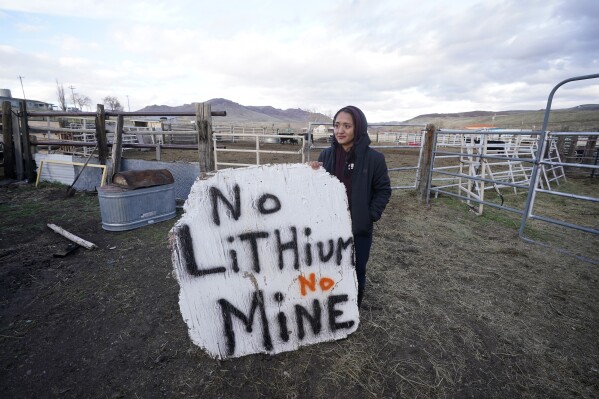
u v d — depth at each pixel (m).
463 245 3.81
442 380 1.80
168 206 4.60
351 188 2.03
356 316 2.08
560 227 4.61
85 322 2.26
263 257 1.92
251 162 12.20
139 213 4.23
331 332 2.04
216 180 1.85
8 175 6.73
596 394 1.72
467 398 1.69
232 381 1.76
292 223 1.95
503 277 3.02
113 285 2.76
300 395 1.68
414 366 1.89
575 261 3.41
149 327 2.21
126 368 1.85
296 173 1.95
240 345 1.90
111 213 4.04
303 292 1.98
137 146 5.73
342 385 1.75
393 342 2.08
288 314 1.96
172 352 1.98
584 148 10.91
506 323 2.32
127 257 3.34
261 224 1.91
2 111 6.45
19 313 2.35
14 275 2.90
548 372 1.87
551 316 2.42
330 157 2.12
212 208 1.84
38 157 6.77
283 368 1.85
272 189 1.92
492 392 1.73
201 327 1.85
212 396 1.67
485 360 1.96
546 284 2.90
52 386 1.72
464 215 5.12
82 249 3.54
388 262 3.29
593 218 5.15
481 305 2.54
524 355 2.00
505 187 7.86
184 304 1.81
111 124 14.98
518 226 4.60
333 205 2.00
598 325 2.32
